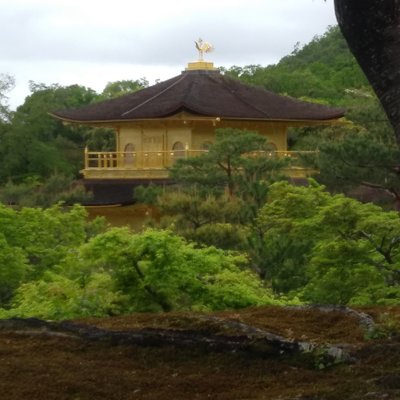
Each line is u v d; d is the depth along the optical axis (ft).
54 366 35.12
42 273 87.56
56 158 261.65
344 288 82.12
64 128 288.30
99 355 36.86
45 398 32.14
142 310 56.13
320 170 128.26
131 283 57.06
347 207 85.05
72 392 32.83
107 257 57.16
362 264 82.53
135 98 208.13
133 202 183.73
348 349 35.68
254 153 145.18
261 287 70.49
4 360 35.73
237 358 36.24
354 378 33.58
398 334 37.68
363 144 123.65
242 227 103.71
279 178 133.69
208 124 198.29
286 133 208.23
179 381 34.22
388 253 83.71
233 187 138.31
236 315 42.16
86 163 208.95
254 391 33.24
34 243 93.20
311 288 82.74
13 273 84.17
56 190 185.37
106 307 54.54
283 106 202.59
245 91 208.03
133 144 207.62
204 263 57.77
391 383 32.27
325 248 82.89
